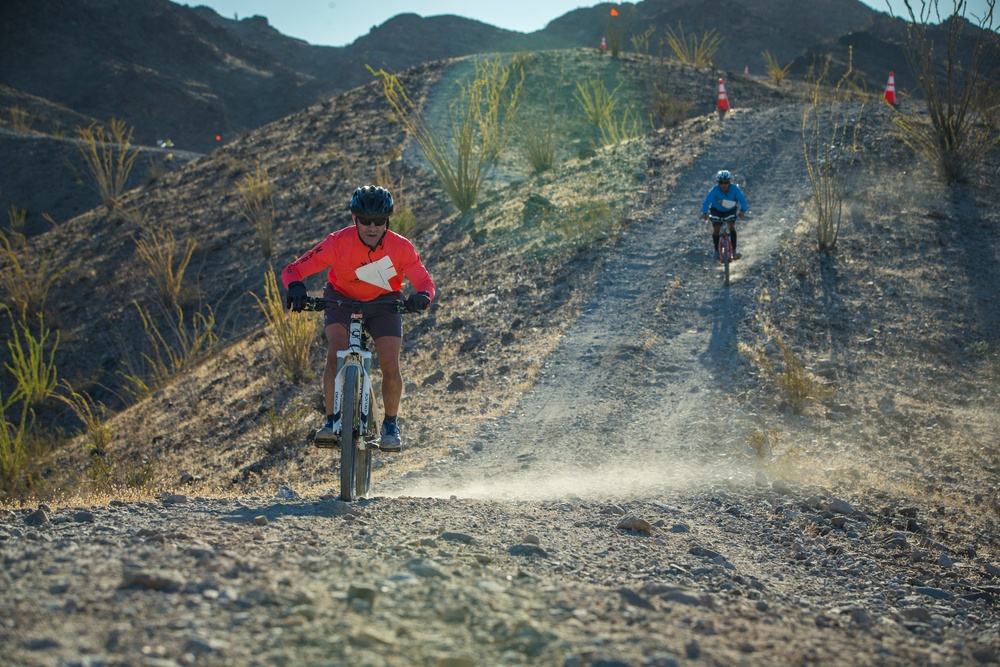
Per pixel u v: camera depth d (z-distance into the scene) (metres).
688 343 12.00
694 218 17.11
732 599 3.84
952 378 10.76
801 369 10.28
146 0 167.38
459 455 8.66
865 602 4.42
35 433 16.42
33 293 24.62
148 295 24.28
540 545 4.40
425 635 2.70
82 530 4.16
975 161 17.86
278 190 29.38
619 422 9.57
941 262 14.19
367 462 5.82
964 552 5.93
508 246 17.25
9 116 84.75
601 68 38.31
